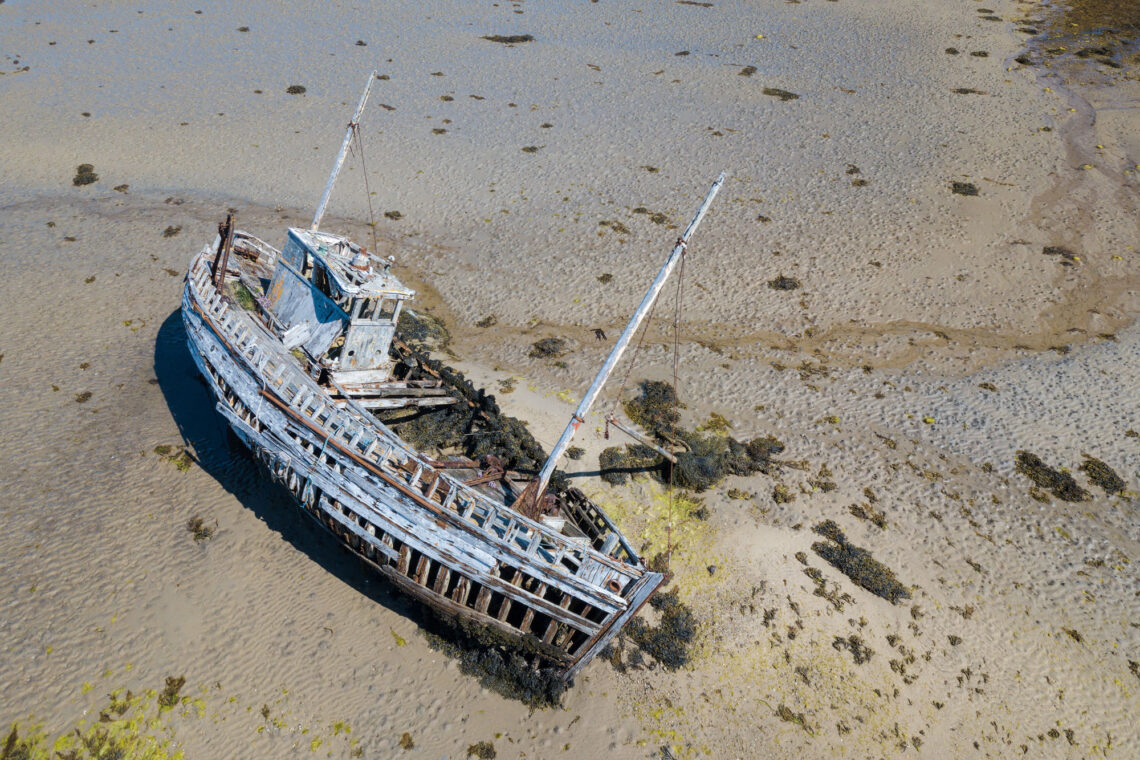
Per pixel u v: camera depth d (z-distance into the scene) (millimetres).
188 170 36156
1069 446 24562
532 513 16969
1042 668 18406
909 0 60031
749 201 36625
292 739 15234
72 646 15844
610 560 15383
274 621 17078
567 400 25000
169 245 30562
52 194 33094
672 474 21672
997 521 22016
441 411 21484
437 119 42281
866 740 16625
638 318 15875
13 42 45719
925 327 29672
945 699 17547
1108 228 35188
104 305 26500
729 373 26875
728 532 20516
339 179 36688
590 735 16188
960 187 37500
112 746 14523
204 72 44906
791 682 17375
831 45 52469
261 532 18906
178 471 20109
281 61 47000
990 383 27047
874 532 21188
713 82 47438
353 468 16266
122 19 50469
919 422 25281
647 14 57438
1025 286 31828
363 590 18156
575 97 45438
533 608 15828
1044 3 60469
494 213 35281
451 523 15617
